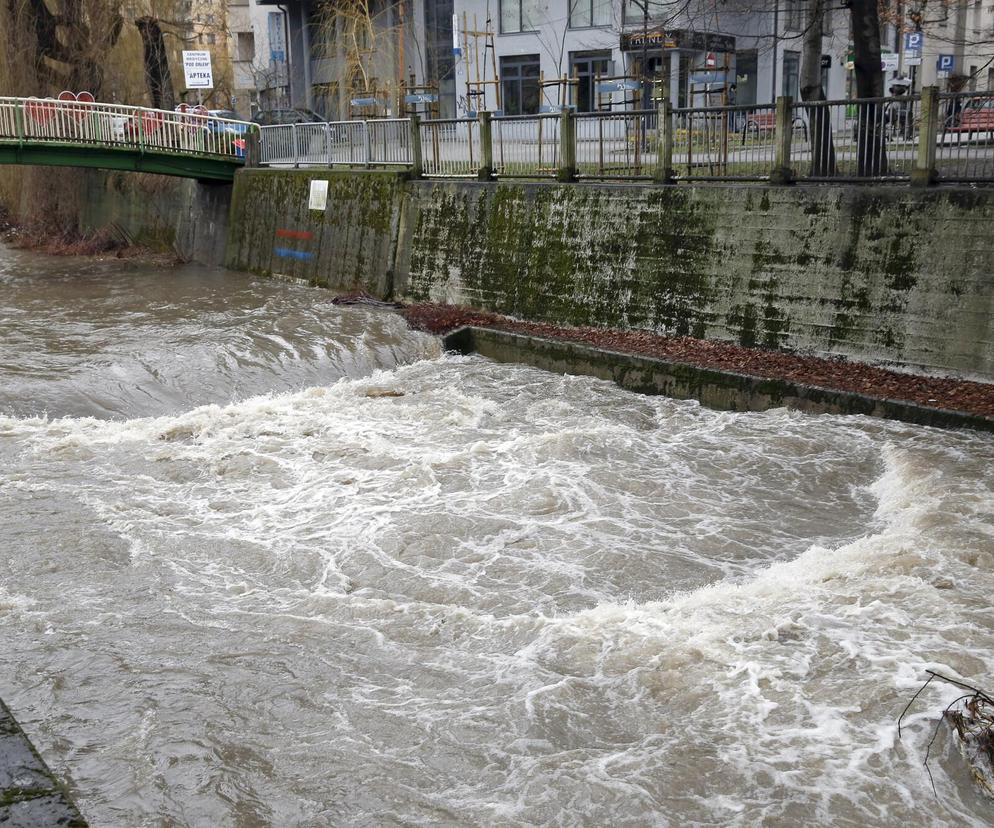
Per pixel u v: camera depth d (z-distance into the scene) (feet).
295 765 22.33
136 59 117.39
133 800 21.15
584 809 20.83
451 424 47.29
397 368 57.88
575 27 114.62
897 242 47.60
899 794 21.17
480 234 65.67
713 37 103.09
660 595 30.96
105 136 83.56
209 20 142.20
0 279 84.17
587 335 58.08
